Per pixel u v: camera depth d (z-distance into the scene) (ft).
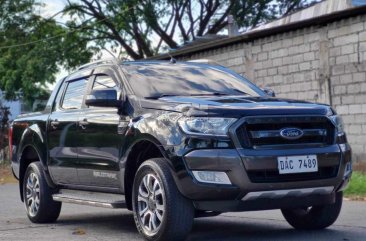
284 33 59.88
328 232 24.86
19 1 112.78
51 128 28.78
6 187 53.78
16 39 113.60
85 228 27.99
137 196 23.04
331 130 22.45
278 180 21.13
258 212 31.99
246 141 21.07
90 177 26.12
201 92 25.38
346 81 53.57
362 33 51.85
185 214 21.48
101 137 25.09
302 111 21.95
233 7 117.70
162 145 21.75
